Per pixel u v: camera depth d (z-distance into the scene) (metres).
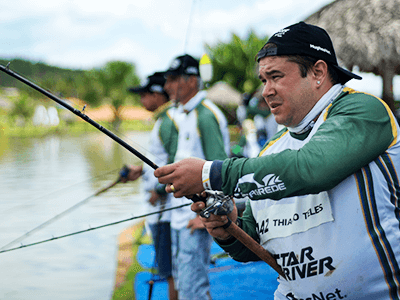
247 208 1.41
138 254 3.89
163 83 3.28
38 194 6.91
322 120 1.12
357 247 1.06
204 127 2.50
